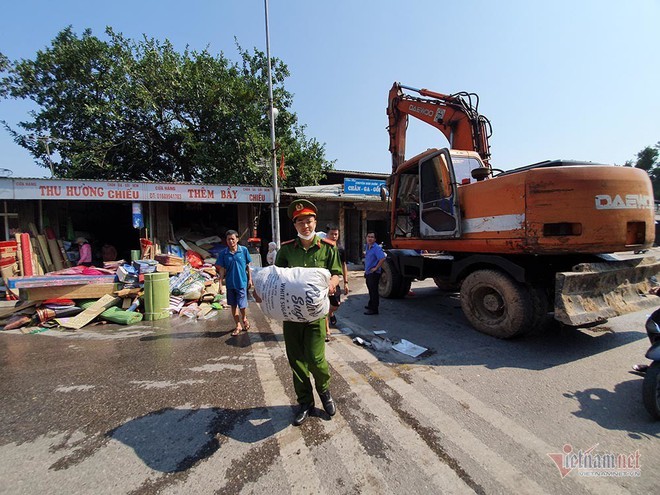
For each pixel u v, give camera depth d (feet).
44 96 48.55
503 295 13.78
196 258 29.01
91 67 47.52
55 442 7.47
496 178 13.61
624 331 14.97
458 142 21.77
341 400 9.24
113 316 17.66
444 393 9.59
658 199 110.52
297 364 8.17
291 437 7.59
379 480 6.26
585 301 12.00
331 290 8.18
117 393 9.77
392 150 26.45
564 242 11.83
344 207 41.75
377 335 14.99
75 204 34.40
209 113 46.70
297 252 8.73
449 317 18.12
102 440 7.54
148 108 45.21
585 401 9.04
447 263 18.37
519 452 7.01
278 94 52.65
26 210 27.55
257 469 6.57
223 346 13.83
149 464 6.74
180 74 44.96
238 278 15.26
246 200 31.09
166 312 18.94
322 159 57.57
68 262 29.27
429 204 17.51
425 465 6.65
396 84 25.79
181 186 28.58
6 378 10.89
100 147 45.34
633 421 8.09
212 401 9.25
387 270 22.70
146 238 28.73
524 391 9.64
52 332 16.10
